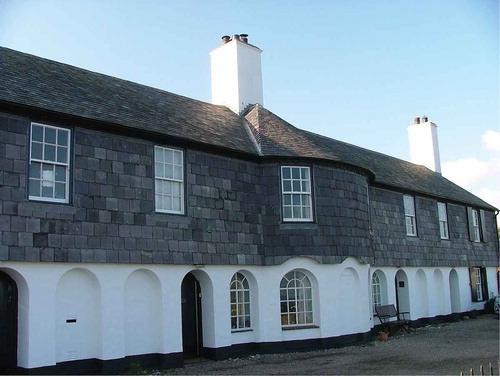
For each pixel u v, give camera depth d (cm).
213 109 1867
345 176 1714
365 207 1791
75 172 1197
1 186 1076
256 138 1708
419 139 3083
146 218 1309
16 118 1126
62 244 1143
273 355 1511
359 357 1433
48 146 1170
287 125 1822
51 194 1160
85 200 1202
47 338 1102
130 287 1287
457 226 2639
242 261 1515
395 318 2147
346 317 1678
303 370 1248
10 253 1062
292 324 1599
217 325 1442
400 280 2233
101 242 1211
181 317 1378
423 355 1445
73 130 1213
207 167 1486
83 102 1308
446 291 2452
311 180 1638
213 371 1263
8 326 1104
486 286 2816
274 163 1627
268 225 1595
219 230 1474
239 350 1507
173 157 1417
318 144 1781
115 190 1262
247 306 1566
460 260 2580
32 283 1094
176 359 1326
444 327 2209
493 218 3044
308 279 1636
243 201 1559
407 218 2303
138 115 1409
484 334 1927
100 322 1198
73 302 1180
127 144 1309
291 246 1580
